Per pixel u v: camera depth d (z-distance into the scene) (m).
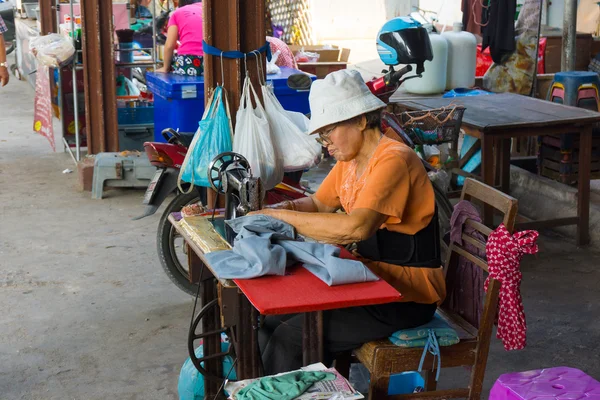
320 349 2.63
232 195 2.94
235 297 2.59
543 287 4.57
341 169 2.92
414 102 5.74
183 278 4.43
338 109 2.58
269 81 5.48
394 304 2.63
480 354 2.66
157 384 3.51
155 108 6.07
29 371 3.62
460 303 2.85
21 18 12.89
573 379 2.62
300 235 2.73
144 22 9.57
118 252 5.20
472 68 6.86
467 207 2.77
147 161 6.50
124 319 4.18
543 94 7.50
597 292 4.50
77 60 7.42
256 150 4.12
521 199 5.96
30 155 7.93
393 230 2.67
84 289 4.58
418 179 2.62
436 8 11.88
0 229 5.63
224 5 4.22
